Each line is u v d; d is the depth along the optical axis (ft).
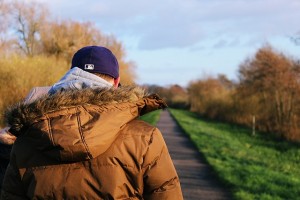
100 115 7.18
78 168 7.24
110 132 7.13
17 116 7.32
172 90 302.86
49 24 94.22
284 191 33.76
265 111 111.75
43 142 7.07
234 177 37.58
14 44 88.48
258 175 39.34
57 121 7.14
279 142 88.28
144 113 8.05
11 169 7.70
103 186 7.18
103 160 7.23
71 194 7.21
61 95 7.34
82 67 8.55
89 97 7.39
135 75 110.93
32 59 57.21
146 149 7.44
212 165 44.39
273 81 104.78
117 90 7.66
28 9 91.97
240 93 128.47
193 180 37.63
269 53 108.37
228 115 144.97
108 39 106.93
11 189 7.72
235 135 98.53
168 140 73.97
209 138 76.33
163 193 7.53
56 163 7.31
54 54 88.22
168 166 7.65
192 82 242.58
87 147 6.93
